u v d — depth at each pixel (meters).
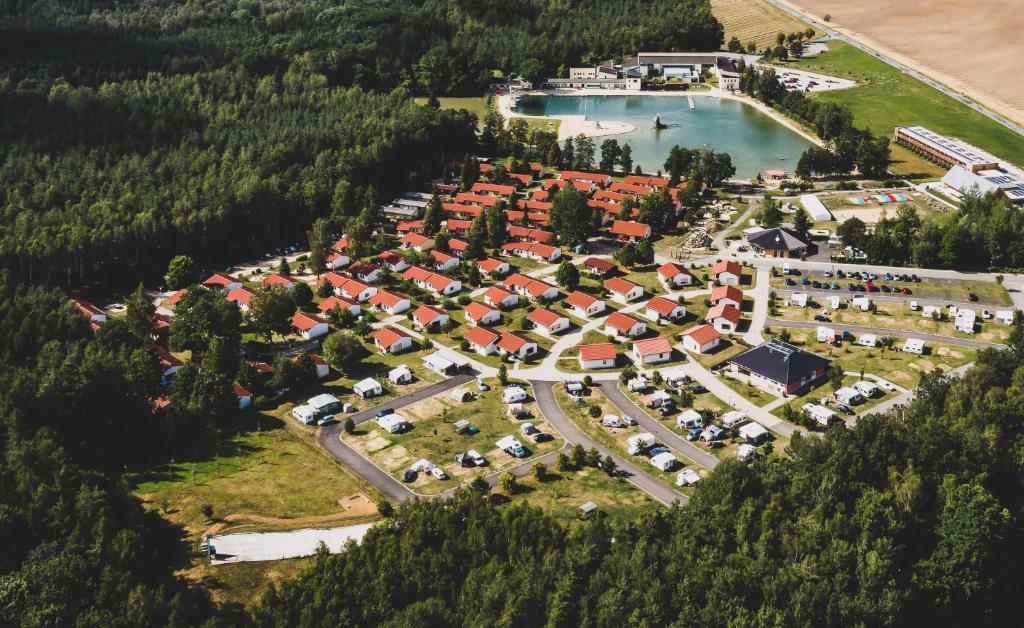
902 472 171.00
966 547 153.62
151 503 181.50
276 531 172.62
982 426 186.88
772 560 146.88
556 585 144.00
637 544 153.00
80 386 197.00
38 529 159.50
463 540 156.75
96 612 139.25
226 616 149.62
